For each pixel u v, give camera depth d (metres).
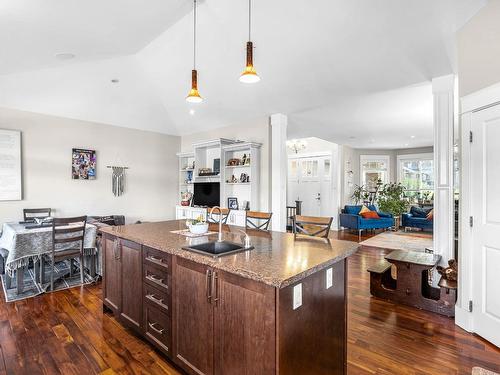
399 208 8.69
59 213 5.12
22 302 3.19
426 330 2.62
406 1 2.58
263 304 1.45
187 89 4.91
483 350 2.29
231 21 3.29
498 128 2.31
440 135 3.43
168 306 2.10
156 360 2.17
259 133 5.32
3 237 3.89
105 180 5.74
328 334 1.80
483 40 2.40
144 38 3.72
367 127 6.37
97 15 2.73
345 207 8.46
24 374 2.00
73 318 2.83
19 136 4.66
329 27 3.05
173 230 2.83
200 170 6.15
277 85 4.27
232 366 1.61
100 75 4.50
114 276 2.78
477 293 2.52
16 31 2.75
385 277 3.67
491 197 2.38
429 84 3.79
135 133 6.21
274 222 5.01
